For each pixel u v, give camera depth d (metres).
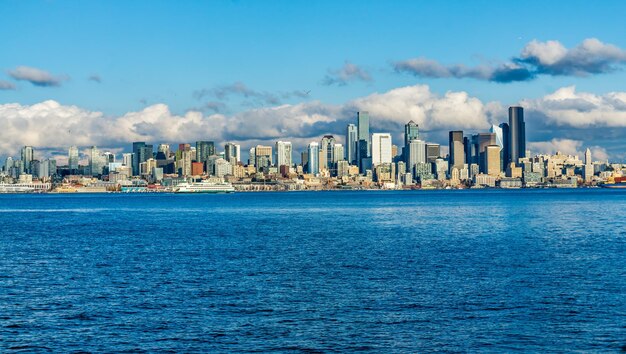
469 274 74.62
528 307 56.78
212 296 62.91
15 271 80.88
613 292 62.88
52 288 68.12
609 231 135.50
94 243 117.50
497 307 56.94
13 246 113.12
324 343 47.09
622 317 53.06
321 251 99.75
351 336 48.69
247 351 45.47
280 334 49.31
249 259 90.25
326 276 74.38
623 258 88.19
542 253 94.69
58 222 189.75
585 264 82.25
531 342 46.88
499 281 69.62
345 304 58.84
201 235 133.25
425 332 49.53
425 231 139.88
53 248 109.00
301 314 55.19
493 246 105.38
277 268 81.00
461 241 114.75
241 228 153.62
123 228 159.25
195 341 47.66
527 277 72.06
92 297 62.91
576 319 52.62
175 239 124.00
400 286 67.38
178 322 52.78
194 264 85.56
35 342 47.66
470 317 53.66
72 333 49.84
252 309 57.16
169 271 79.38
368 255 93.94
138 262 88.38
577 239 117.19
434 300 60.06
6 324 52.50
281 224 168.38
